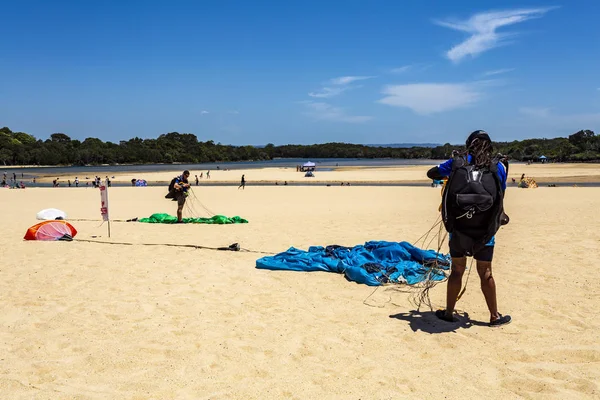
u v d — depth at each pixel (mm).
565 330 4426
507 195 29328
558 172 77125
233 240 9984
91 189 43719
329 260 7074
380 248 7480
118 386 3492
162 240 10039
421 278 6379
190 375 3656
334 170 95000
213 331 4590
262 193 36781
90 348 4203
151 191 40031
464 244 4332
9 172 113438
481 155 4324
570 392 3277
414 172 82688
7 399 3297
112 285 6309
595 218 13055
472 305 5281
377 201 26422
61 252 8633
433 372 3635
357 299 5605
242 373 3680
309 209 20266
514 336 4312
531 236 9742
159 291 6008
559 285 5949
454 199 4219
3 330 4680
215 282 6430
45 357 4031
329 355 3992
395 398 3242
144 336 4477
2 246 9320
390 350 4070
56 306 5434
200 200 28875
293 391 3369
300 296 5754
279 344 4246
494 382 3457
